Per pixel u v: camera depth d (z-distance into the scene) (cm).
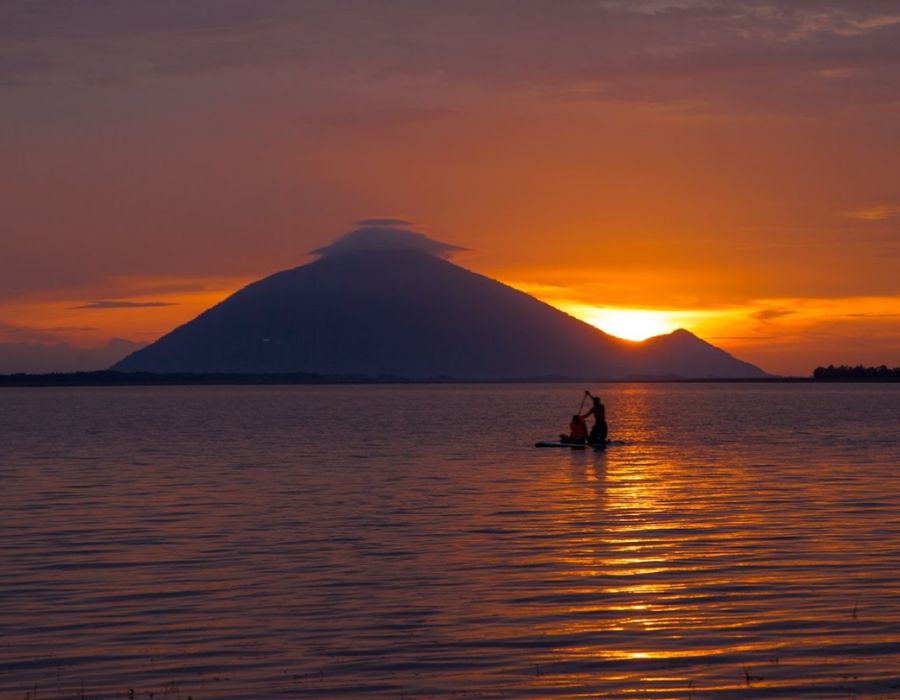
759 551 2300
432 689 1413
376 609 1822
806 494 3338
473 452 5409
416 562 2222
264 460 4938
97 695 1408
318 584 2017
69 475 4184
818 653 1541
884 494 3325
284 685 1436
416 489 3569
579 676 1458
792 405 14100
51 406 16000
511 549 2364
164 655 1573
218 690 1420
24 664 1536
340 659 1548
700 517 2823
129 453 5500
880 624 1686
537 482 3778
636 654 1552
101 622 1753
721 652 1554
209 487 3688
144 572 2138
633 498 3262
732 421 9269
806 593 1898
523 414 11725
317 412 12681
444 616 1772
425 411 12912
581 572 2102
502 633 1669
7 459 5094
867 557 2222
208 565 2205
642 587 1959
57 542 2491
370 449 5719
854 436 6681
